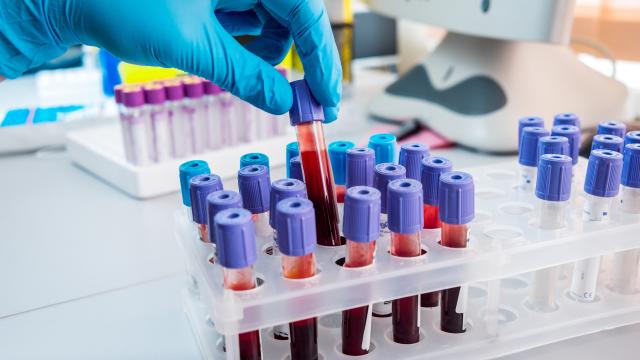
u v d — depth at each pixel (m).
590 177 0.52
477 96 0.91
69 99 1.23
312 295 0.43
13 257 0.69
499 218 0.55
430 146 0.94
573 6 0.77
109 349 0.52
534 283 0.54
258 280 0.45
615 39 1.24
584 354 0.49
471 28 0.87
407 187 0.46
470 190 0.47
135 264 0.67
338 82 0.52
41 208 0.82
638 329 0.53
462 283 0.47
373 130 1.01
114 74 1.23
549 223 0.52
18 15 0.52
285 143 0.93
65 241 0.73
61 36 0.54
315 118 0.50
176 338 0.53
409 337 0.49
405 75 1.07
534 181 0.61
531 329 0.51
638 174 0.53
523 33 0.80
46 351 0.52
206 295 0.44
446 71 0.98
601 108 0.93
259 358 0.47
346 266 0.47
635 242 0.52
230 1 0.57
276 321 0.43
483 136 0.88
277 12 0.53
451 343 0.49
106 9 0.49
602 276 0.59
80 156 0.97
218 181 0.50
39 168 0.98
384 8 1.05
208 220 0.47
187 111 0.86
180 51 0.50
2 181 0.92
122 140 0.95
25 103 1.20
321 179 0.50
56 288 0.62
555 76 0.93
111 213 0.80
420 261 0.47
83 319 0.56
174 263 0.67
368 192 0.46
